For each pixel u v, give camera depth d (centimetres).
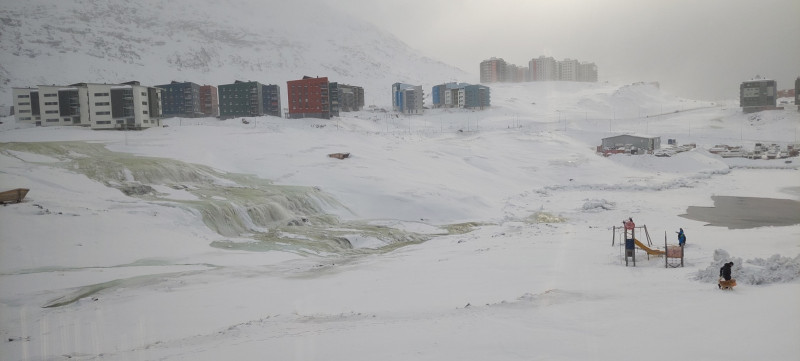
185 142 7856
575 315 1330
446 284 2080
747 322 1151
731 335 1062
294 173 6569
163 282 2481
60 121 9662
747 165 9625
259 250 3641
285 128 10788
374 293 2014
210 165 6562
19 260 2864
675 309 1330
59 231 3359
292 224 4759
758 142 11938
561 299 1548
